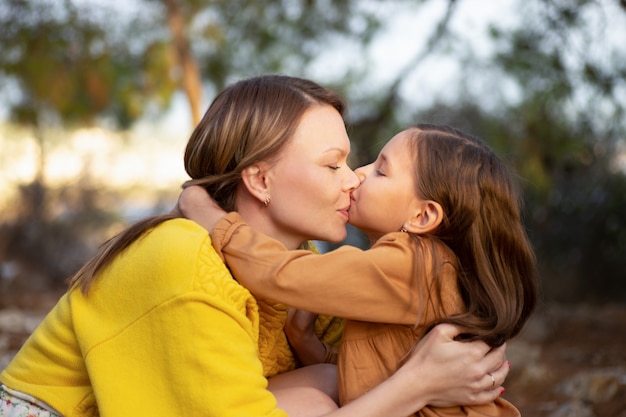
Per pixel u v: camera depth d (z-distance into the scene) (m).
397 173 2.13
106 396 1.76
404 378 1.87
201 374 1.72
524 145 6.45
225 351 1.75
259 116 1.98
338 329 2.36
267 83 2.04
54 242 10.23
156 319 1.75
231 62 8.36
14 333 5.61
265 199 2.00
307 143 1.98
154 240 1.83
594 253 8.74
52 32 7.43
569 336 5.88
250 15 7.59
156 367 1.75
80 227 10.39
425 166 2.10
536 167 6.45
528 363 4.54
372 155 6.93
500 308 2.00
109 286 1.83
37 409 1.90
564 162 7.66
